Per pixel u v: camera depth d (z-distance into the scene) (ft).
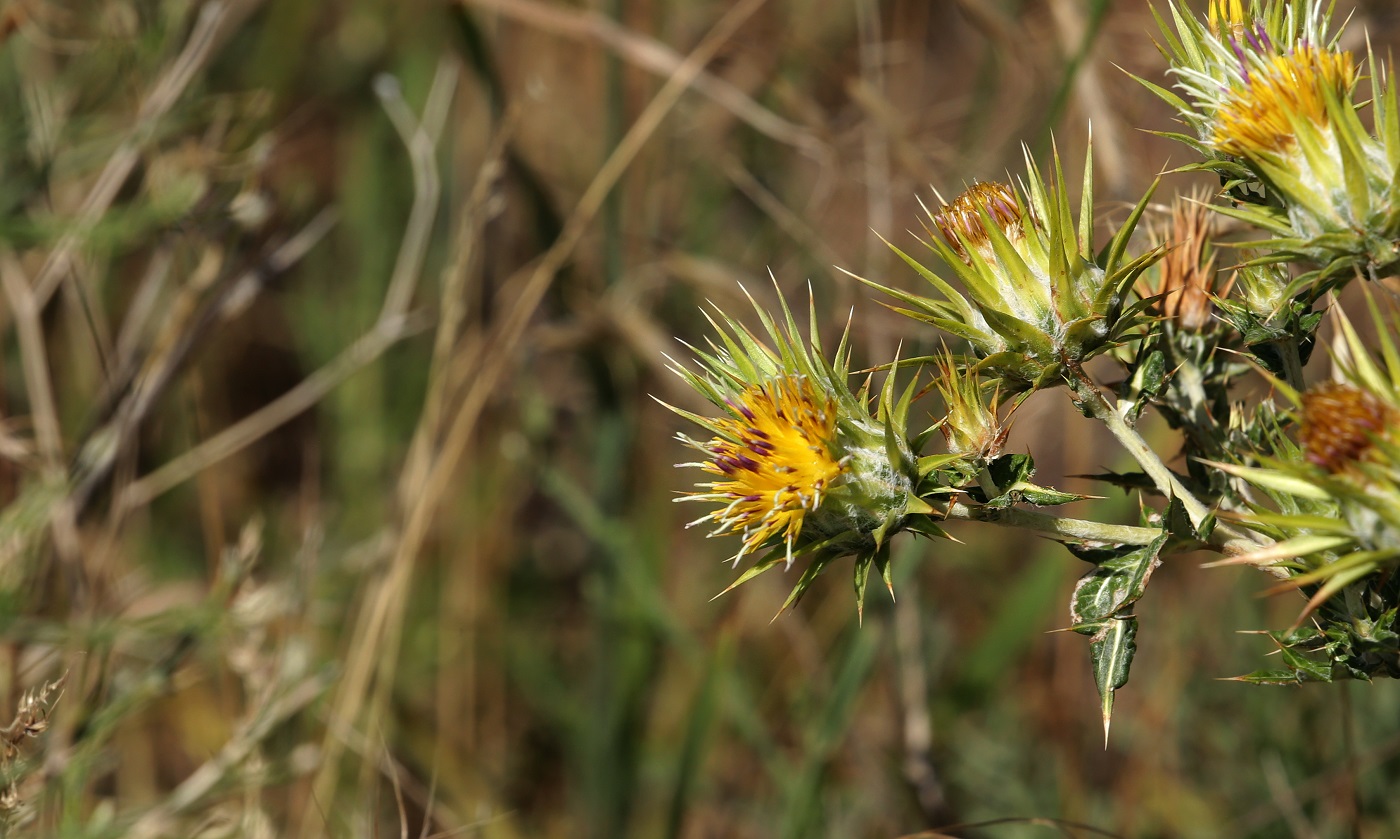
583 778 17.26
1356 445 5.99
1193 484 8.23
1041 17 17.44
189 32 19.07
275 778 13.04
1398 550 5.88
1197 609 17.10
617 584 16.94
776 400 7.39
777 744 17.53
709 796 17.51
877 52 16.76
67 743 12.16
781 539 7.53
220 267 15.08
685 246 19.74
